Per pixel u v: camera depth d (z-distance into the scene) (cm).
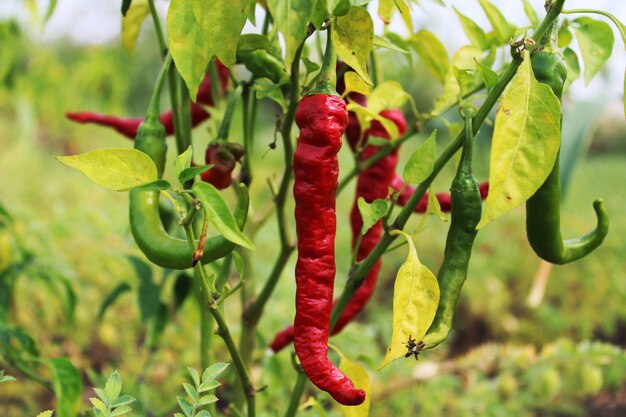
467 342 194
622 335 205
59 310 109
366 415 58
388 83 61
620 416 153
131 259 77
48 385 70
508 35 62
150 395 90
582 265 203
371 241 66
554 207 52
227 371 72
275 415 65
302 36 43
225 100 73
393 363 105
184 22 48
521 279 204
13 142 234
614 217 250
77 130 301
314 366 49
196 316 85
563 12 49
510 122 46
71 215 131
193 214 48
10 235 93
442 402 106
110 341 111
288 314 102
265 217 69
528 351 105
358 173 65
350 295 57
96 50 171
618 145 491
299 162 49
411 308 49
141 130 55
